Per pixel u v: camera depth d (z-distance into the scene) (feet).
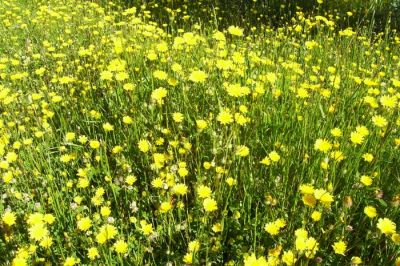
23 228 2.16
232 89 2.42
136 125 2.81
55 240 2.13
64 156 2.51
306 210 2.03
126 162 2.56
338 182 2.24
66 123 3.07
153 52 3.32
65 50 4.30
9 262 1.94
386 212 2.10
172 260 2.01
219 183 2.20
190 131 2.72
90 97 3.36
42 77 3.88
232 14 5.64
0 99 3.18
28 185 2.43
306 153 2.31
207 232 2.04
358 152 2.32
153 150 2.54
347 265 1.91
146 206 2.34
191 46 3.62
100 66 3.56
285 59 3.92
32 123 3.09
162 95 2.51
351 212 2.14
